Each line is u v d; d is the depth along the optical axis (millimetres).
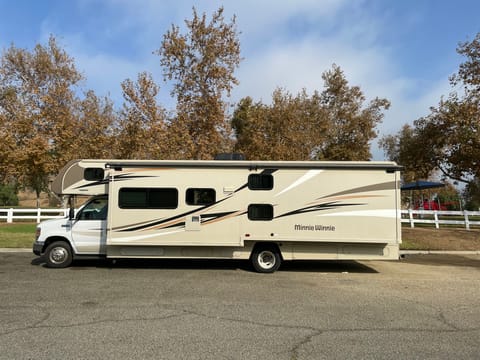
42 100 21969
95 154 21156
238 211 9453
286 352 4574
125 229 9469
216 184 9516
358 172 9422
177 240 9469
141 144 18578
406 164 18594
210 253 9695
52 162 21422
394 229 9305
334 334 5211
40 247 9781
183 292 7426
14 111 21719
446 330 5430
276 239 9375
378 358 4441
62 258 9852
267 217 9453
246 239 9414
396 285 8336
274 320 5781
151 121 18438
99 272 9375
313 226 9375
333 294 7453
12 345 4668
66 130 21469
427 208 34594
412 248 13688
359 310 6367
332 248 9562
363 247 9516
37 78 25062
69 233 9820
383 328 5480
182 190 9523
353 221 9352
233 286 8023
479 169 16516
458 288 8094
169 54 18203
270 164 9469
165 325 5473
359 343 4895
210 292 7465
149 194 9531
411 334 5246
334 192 9398
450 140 16312
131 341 4840
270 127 22031
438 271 10094
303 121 23000
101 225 9836
